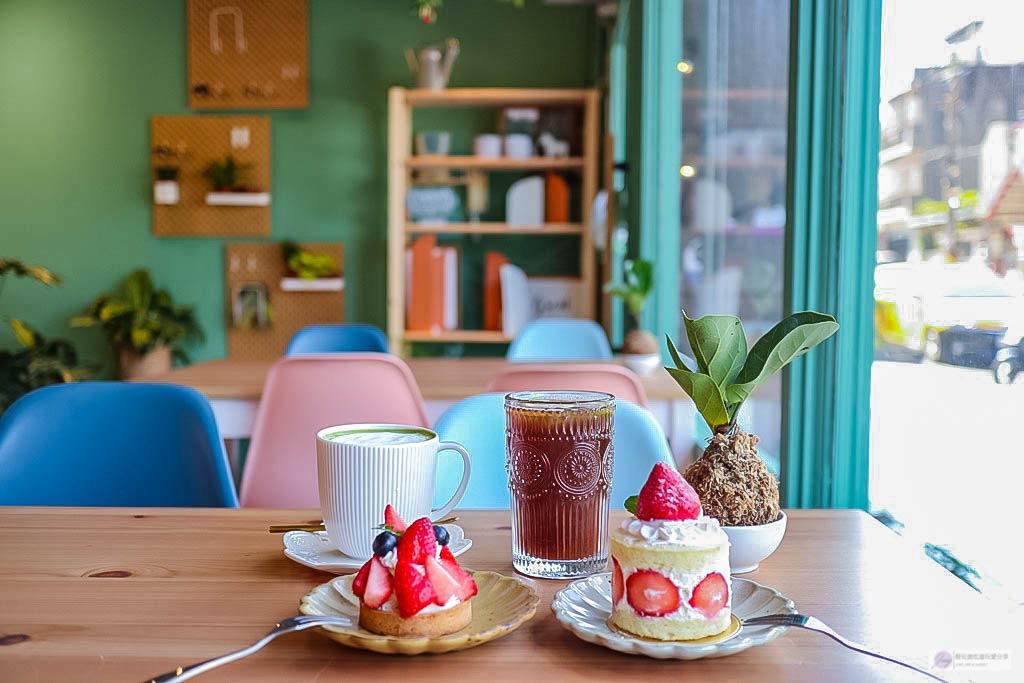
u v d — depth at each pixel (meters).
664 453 1.38
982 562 1.10
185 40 5.25
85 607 0.81
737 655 0.71
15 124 5.31
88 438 1.54
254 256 5.30
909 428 1.35
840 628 0.76
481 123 5.21
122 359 5.11
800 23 1.59
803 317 0.88
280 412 2.20
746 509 0.89
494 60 5.21
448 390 2.46
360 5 5.20
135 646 0.72
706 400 0.91
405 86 5.23
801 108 1.60
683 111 3.35
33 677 0.67
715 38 2.73
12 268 4.77
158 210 5.30
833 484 1.58
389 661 0.69
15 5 5.27
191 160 5.27
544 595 0.84
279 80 5.23
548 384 1.99
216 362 3.20
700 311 3.02
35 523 1.10
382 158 5.25
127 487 1.55
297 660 0.70
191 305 5.33
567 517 0.89
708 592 0.71
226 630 0.76
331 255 5.29
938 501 1.24
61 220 5.33
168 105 5.28
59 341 5.09
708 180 2.85
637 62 3.83
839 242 1.56
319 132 5.25
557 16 5.19
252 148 5.26
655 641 0.70
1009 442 1.02
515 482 0.91
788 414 1.65
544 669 0.68
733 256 2.47
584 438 0.89
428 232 5.21
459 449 0.99
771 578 0.89
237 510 1.17
